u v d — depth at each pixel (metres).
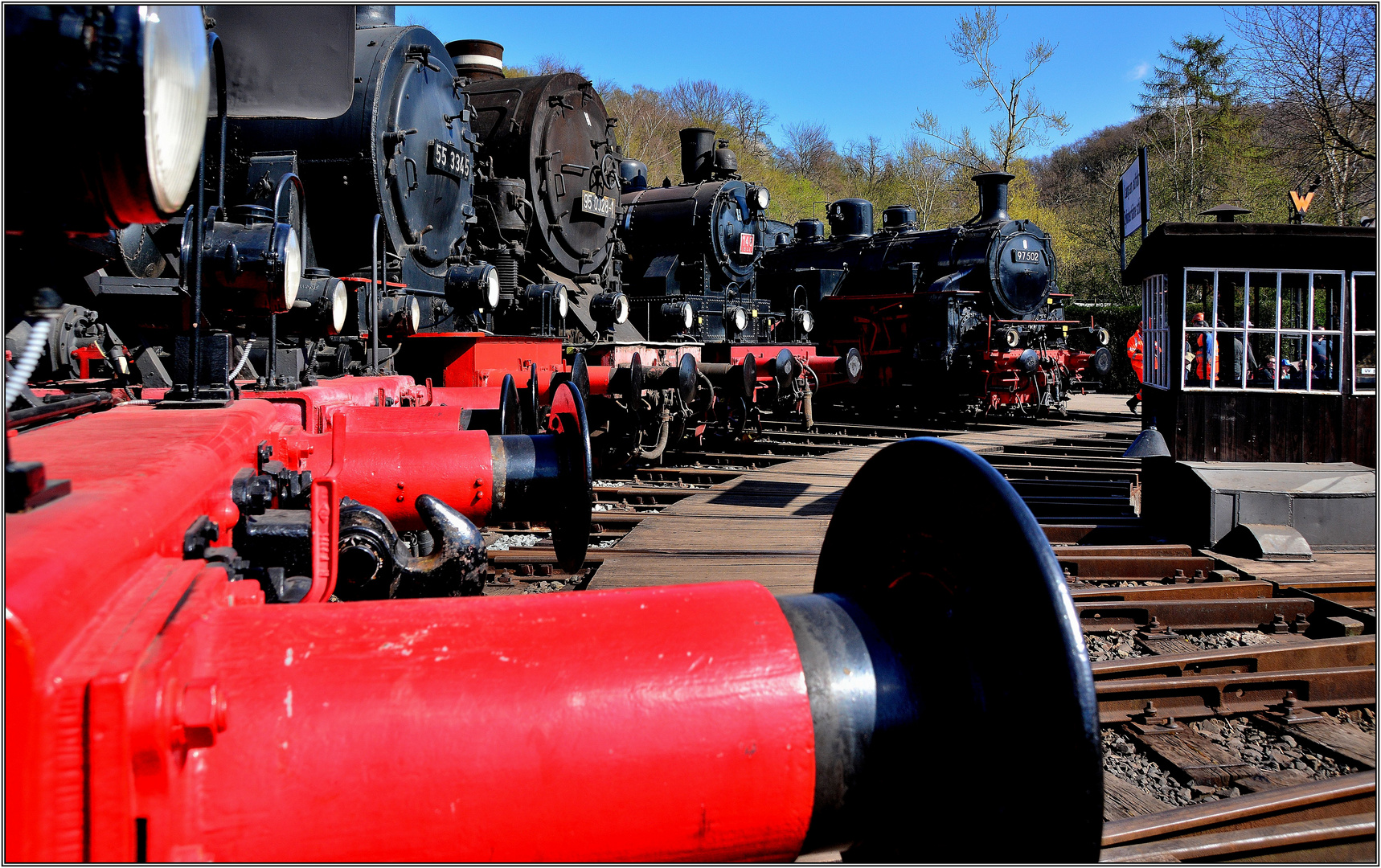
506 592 5.13
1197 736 3.70
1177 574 5.53
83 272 1.33
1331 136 23.88
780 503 7.16
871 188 57.75
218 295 2.90
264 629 1.13
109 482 1.22
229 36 2.77
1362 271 5.89
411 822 1.06
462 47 12.46
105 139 1.07
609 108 52.25
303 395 3.15
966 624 1.34
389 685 1.10
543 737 1.11
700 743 1.17
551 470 3.38
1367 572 5.33
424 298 7.67
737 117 60.28
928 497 1.49
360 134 6.68
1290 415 6.06
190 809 0.98
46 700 0.79
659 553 5.55
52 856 0.80
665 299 13.63
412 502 3.24
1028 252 17.12
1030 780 1.19
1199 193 34.31
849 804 1.26
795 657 1.27
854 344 17.91
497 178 10.09
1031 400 16.48
